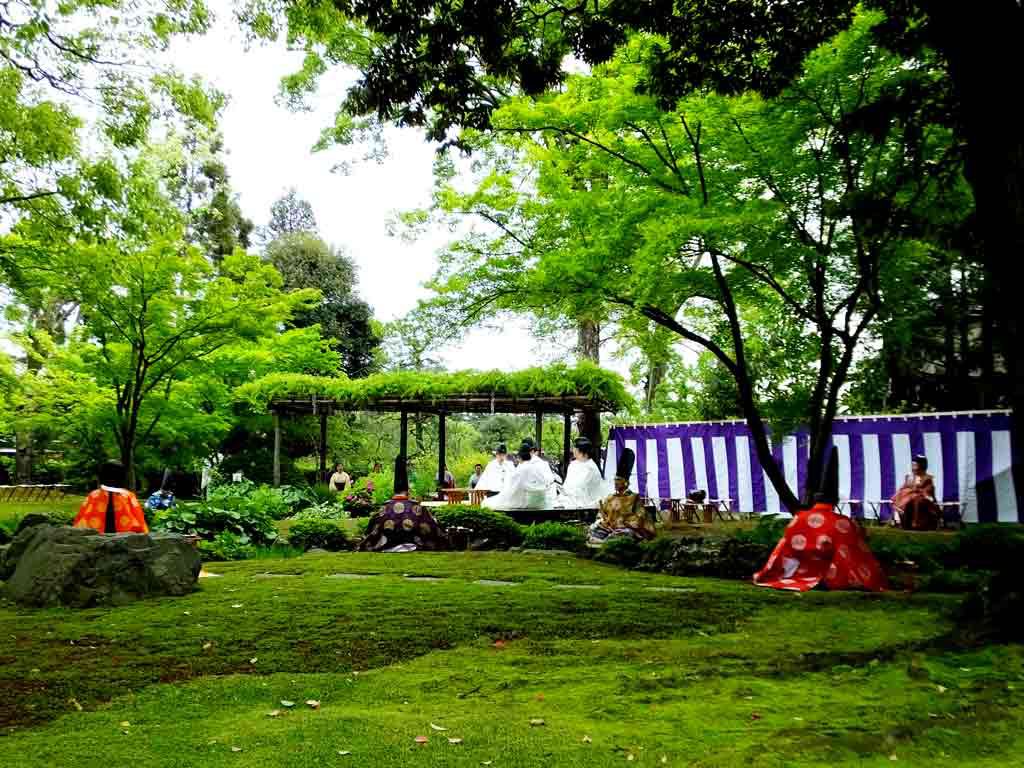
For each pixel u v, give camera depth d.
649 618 6.51
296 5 8.80
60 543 7.29
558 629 6.12
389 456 31.47
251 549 11.99
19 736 3.66
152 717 3.96
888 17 7.11
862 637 5.82
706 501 17.78
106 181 10.45
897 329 10.73
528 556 10.93
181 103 10.39
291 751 3.44
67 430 20.83
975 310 15.23
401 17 6.62
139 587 7.38
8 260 12.15
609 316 13.28
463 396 19.66
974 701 4.16
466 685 4.61
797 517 8.50
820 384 11.15
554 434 33.78
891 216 7.82
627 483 11.24
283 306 16.28
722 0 6.98
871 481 15.86
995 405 16.86
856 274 10.80
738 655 5.29
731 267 11.42
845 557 8.15
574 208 10.80
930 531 13.73
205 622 6.28
